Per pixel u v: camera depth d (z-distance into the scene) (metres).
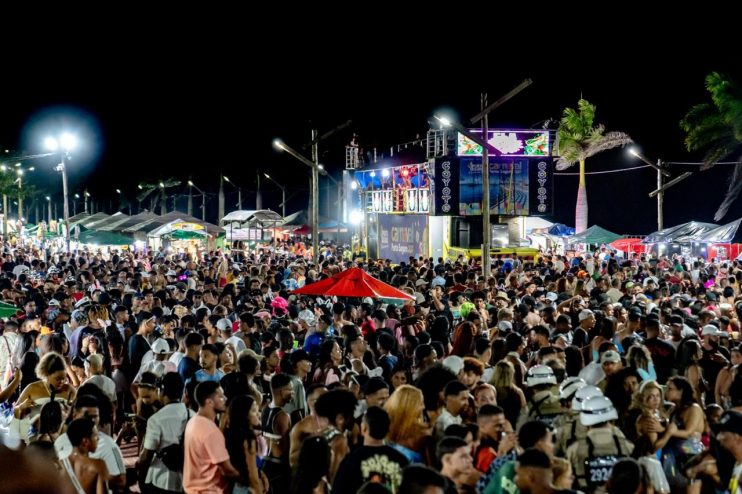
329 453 5.58
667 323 13.22
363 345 10.44
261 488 6.76
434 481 4.06
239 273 27.25
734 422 6.02
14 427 8.46
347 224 55.03
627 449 6.39
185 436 6.61
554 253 39.19
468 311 14.63
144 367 10.85
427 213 39.50
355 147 55.66
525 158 38.41
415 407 6.24
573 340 12.26
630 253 39.06
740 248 35.38
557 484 5.54
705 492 6.85
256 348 11.70
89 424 6.16
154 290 20.33
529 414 7.62
